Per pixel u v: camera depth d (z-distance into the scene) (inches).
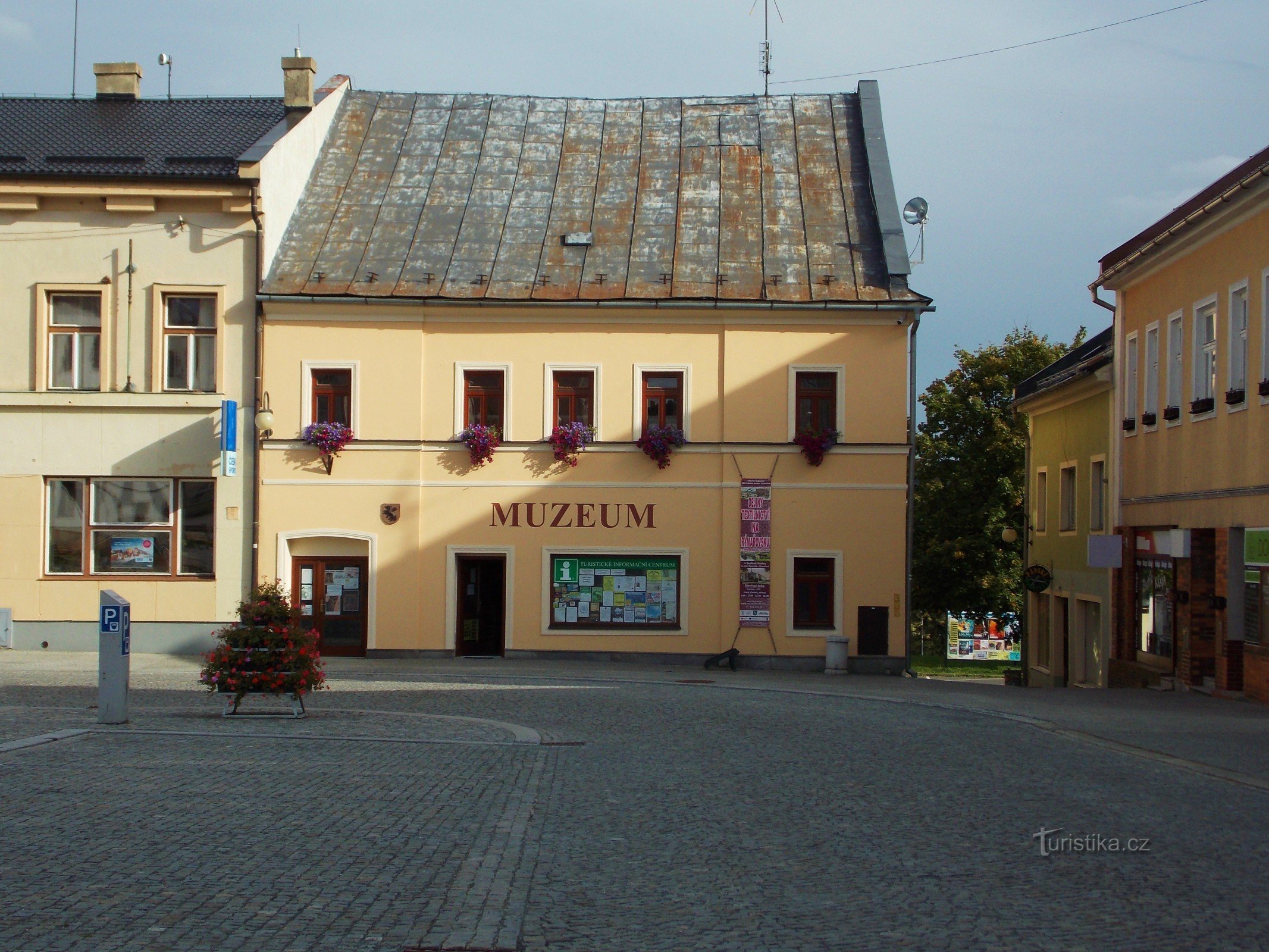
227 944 254.2
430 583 1184.2
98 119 1318.9
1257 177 838.5
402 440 1184.2
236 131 1288.1
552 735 618.5
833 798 445.1
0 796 395.9
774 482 1181.1
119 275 1178.6
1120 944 272.2
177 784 428.8
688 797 442.9
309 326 1187.9
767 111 1427.2
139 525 1178.0
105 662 595.5
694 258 1237.1
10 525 1174.3
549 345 1193.4
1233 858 356.8
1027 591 1572.3
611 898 302.2
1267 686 871.7
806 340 1184.8
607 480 1186.6
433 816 390.9
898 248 1216.8
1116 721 732.7
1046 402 1465.3
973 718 740.7
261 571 1177.4
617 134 1403.8
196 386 1186.6
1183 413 1025.5
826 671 1151.6
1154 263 1079.0
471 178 1337.4
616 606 1186.6
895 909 297.3
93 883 295.3
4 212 1177.4
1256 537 874.1
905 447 1176.2
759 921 285.1
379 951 253.1
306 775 459.5
